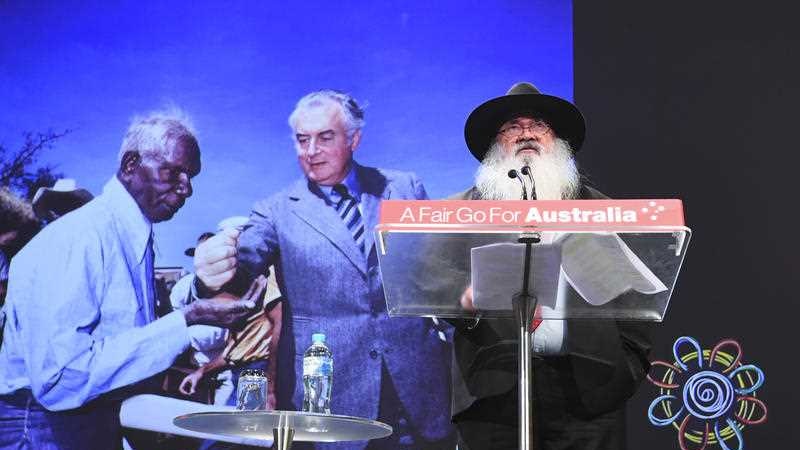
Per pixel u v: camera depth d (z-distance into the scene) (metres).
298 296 4.44
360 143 4.65
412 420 4.23
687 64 4.48
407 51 4.74
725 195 4.28
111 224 4.64
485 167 2.69
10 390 4.44
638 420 3.99
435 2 4.79
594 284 1.77
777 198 4.22
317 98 4.73
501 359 2.27
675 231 1.58
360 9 4.83
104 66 4.88
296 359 4.36
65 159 4.76
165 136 4.75
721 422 3.96
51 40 4.93
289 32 4.85
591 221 1.60
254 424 2.63
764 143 4.31
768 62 4.41
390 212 1.65
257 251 4.53
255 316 4.44
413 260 1.75
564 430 2.28
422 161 4.59
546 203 1.62
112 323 4.51
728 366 4.04
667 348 4.08
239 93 4.79
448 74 4.69
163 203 4.65
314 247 4.50
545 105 2.74
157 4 4.95
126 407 4.38
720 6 4.52
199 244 4.57
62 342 4.49
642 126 4.45
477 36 4.71
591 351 2.22
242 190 4.64
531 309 1.83
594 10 4.65
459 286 1.83
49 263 4.60
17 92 4.86
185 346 4.43
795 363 3.99
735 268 4.16
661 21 4.56
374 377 4.29
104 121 4.80
